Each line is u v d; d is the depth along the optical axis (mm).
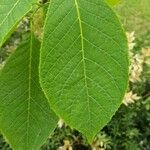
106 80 218
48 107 268
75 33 216
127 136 1193
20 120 268
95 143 1099
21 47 264
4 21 208
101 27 217
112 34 216
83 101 219
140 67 1046
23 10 209
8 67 264
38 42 265
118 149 1192
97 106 220
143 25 1638
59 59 214
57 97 216
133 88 1207
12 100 266
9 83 265
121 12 1617
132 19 1626
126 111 1188
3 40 206
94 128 220
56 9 214
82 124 220
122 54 216
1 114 266
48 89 214
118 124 1183
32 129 268
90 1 217
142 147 1238
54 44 213
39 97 267
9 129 267
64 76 216
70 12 215
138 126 1247
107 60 217
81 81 219
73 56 216
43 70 213
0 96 265
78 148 1129
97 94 219
